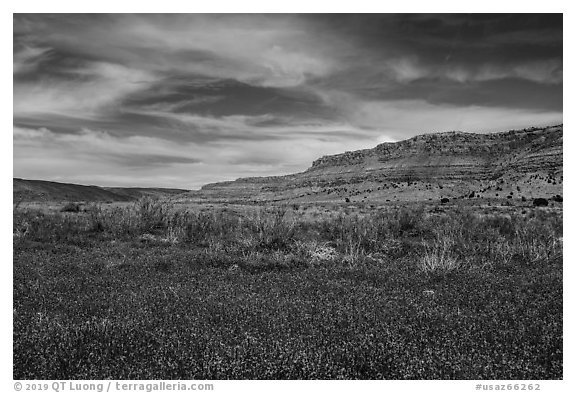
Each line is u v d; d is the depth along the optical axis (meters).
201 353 6.27
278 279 11.77
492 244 18.03
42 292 9.73
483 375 5.72
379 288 10.63
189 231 21.52
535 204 83.94
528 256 15.99
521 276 12.39
